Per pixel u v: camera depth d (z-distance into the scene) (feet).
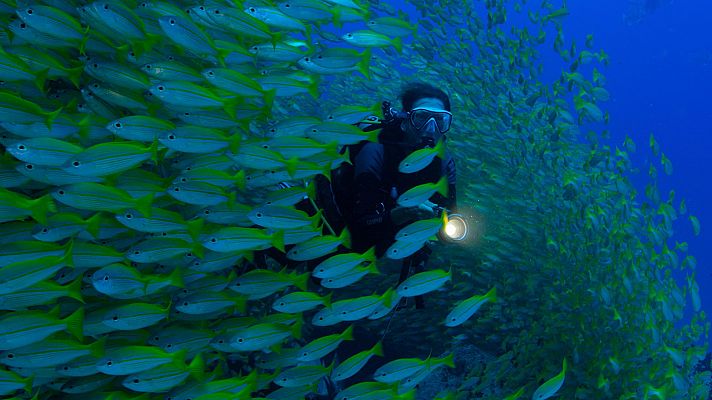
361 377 20.31
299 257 10.02
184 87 8.84
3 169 8.00
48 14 8.15
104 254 8.10
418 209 10.29
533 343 18.71
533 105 22.91
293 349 10.23
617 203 21.76
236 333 9.28
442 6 24.91
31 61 8.32
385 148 10.80
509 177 22.93
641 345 17.83
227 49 10.53
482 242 21.54
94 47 9.07
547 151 22.02
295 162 9.62
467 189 22.43
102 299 9.00
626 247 20.51
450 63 25.75
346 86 30.50
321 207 11.50
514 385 18.71
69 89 9.80
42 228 7.68
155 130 8.57
